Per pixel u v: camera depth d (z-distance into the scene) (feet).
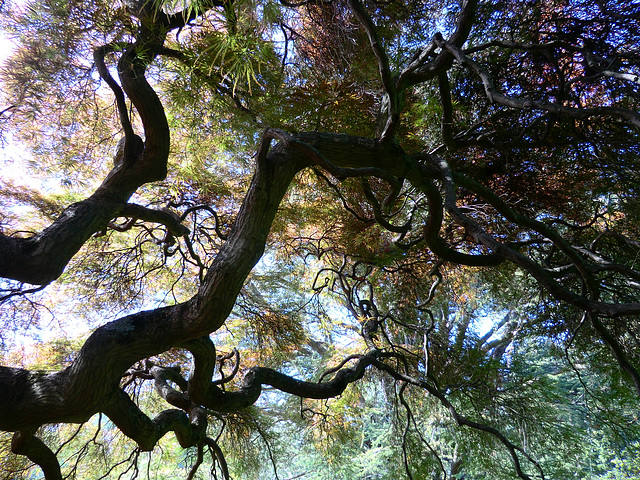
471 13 8.09
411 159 8.33
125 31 6.88
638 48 10.86
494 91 7.24
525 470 26.96
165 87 9.07
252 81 10.57
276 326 20.81
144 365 13.84
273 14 4.87
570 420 28.84
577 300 5.29
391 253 15.43
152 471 22.18
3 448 14.38
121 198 8.38
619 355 8.11
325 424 22.97
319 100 11.42
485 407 21.49
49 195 15.66
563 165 13.87
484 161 14.52
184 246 19.70
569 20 11.87
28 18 6.86
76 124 11.20
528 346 25.88
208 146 13.74
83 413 6.15
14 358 17.28
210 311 6.43
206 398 8.92
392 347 15.99
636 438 18.95
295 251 20.95
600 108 6.30
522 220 7.75
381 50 6.64
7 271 6.40
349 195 15.58
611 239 14.53
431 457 21.84
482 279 21.17
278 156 7.32
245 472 20.52
